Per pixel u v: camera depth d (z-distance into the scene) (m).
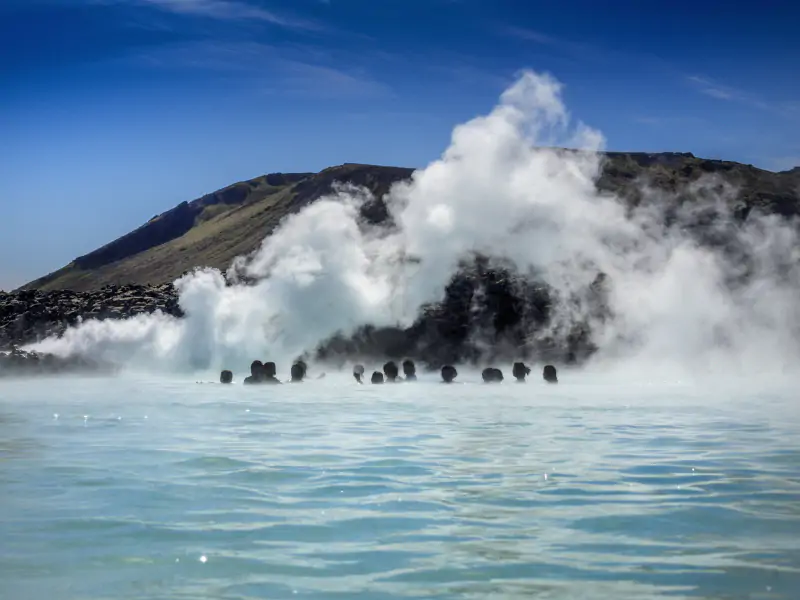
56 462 8.88
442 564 5.16
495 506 6.72
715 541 5.67
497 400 15.77
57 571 5.07
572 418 12.89
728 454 9.34
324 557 5.33
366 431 11.42
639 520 6.24
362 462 8.83
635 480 7.79
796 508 6.62
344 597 4.58
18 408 14.73
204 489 7.43
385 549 5.51
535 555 5.35
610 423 12.23
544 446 9.96
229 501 6.93
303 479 7.88
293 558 5.30
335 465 8.64
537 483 7.65
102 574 5.01
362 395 16.88
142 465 8.68
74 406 15.02
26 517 6.38
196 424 12.30
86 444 10.23
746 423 12.22
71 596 4.61
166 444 10.23
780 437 10.72
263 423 12.38
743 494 7.15
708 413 13.56
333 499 7.00
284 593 4.65
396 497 7.06
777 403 15.12
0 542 5.70
